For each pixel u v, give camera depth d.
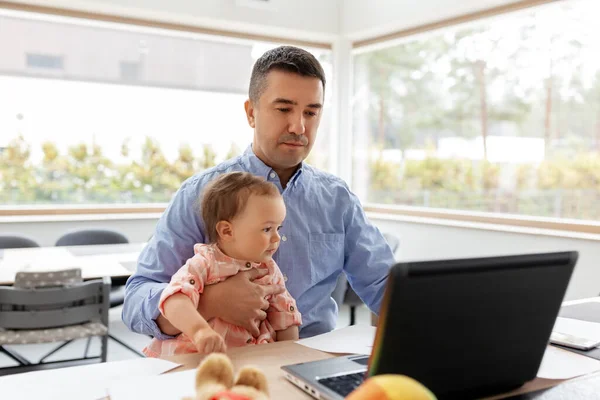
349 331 1.28
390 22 4.46
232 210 1.20
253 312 1.20
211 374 0.74
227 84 4.93
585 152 3.54
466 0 3.89
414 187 4.70
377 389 0.58
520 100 3.90
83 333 2.60
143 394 0.86
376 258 1.57
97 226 4.38
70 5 4.10
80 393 0.89
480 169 4.19
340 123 5.20
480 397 0.88
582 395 0.91
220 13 4.43
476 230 4.02
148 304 1.19
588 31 3.48
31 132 4.32
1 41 4.17
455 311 0.78
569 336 1.24
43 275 2.48
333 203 1.56
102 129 4.54
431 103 4.54
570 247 3.47
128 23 4.37
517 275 0.81
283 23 4.69
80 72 4.43
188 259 1.29
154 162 4.73
